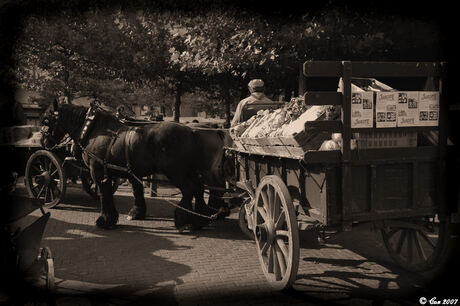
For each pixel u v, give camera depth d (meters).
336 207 4.02
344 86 3.89
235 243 6.53
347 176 3.96
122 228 7.52
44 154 9.14
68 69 13.84
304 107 5.01
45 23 10.21
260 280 4.93
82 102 18.77
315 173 4.12
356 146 3.97
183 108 21.75
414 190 4.20
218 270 5.29
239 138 5.78
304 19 7.31
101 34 11.41
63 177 8.96
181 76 12.63
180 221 7.20
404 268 5.02
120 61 12.22
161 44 11.63
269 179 4.62
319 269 5.31
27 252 4.09
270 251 4.65
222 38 8.46
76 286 4.77
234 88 12.63
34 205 4.16
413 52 7.55
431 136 4.37
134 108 19.69
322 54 7.83
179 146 6.96
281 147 4.50
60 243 6.53
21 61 12.09
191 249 6.21
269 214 4.67
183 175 7.09
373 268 5.34
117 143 7.22
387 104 4.04
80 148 8.09
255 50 7.75
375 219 4.09
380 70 3.97
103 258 5.80
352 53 7.79
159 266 5.46
